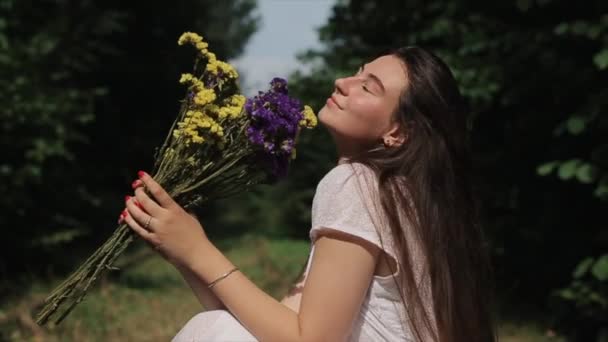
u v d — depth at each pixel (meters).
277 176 1.89
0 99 5.91
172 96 12.00
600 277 4.59
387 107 1.90
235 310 1.77
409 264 1.79
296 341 1.73
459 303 1.85
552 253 5.98
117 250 1.85
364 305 1.83
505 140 6.18
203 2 13.38
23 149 6.27
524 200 6.11
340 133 1.93
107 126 10.86
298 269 8.05
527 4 5.38
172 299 6.73
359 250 1.76
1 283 6.28
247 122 1.85
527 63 5.61
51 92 6.60
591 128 5.02
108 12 8.34
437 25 6.16
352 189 1.80
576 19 5.55
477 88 5.65
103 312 5.76
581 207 5.74
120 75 11.12
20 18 7.08
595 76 5.18
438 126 1.89
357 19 6.87
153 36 11.70
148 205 1.78
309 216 11.97
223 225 14.27
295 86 5.87
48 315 1.86
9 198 6.11
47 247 6.81
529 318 5.98
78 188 7.38
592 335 5.47
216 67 1.91
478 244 1.93
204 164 1.86
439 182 1.87
